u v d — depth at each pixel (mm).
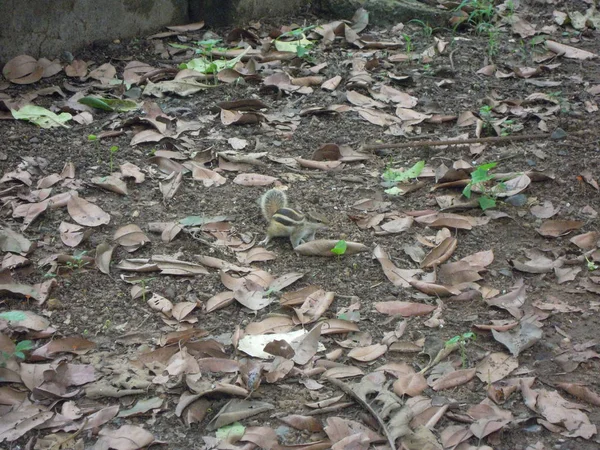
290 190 4500
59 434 3770
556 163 4660
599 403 3871
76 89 4922
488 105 4957
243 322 4051
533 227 4398
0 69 4953
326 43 5305
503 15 5637
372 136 4770
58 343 3945
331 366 3934
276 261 4242
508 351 3994
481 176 4387
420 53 5293
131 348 3965
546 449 3771
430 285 4145
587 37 5523
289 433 3787
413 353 3980
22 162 4539
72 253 4219
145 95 4922
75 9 5066
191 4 5387
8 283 4090
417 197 4500
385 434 3766
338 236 4328
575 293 4172
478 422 3795
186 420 3805
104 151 4621
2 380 3867
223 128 4770
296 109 4891
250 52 5180
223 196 4465
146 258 4219
